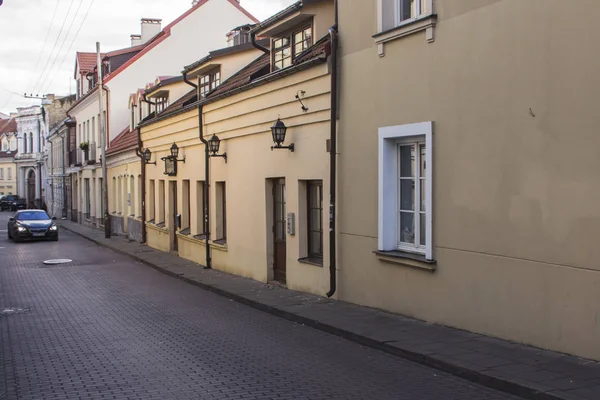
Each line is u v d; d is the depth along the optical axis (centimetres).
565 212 690
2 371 741
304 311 1050
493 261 788
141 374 714
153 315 1120
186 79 2058
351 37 1077
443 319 879
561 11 689
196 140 1895
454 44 845
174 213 2253
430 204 891
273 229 1423
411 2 958
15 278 1711
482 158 802
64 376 712
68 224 4494
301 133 1245
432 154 889
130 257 2252
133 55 3631
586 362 659
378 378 680
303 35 1335
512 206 758
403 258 947
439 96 874
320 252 1238
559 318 700
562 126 692
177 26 3416
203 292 1407
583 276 671
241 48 1858
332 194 1123
